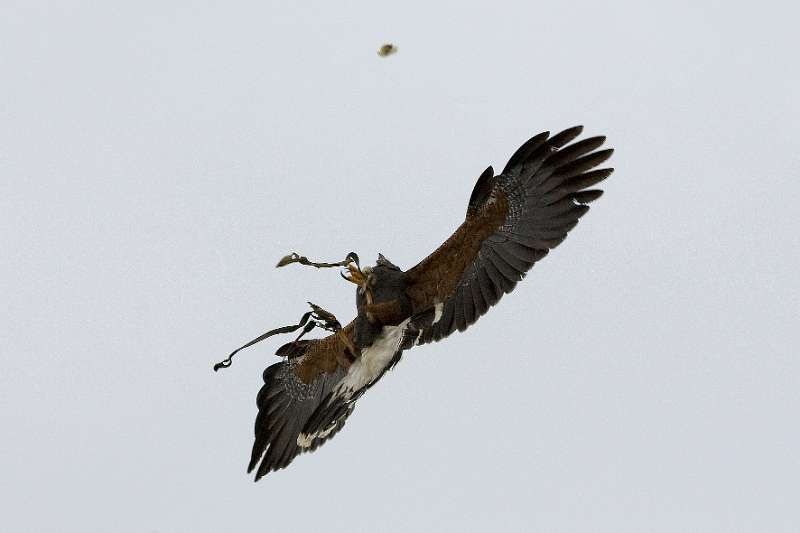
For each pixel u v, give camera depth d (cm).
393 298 3078
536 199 2969
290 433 3422
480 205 2994
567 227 2947
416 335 3108
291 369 3416
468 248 3036
